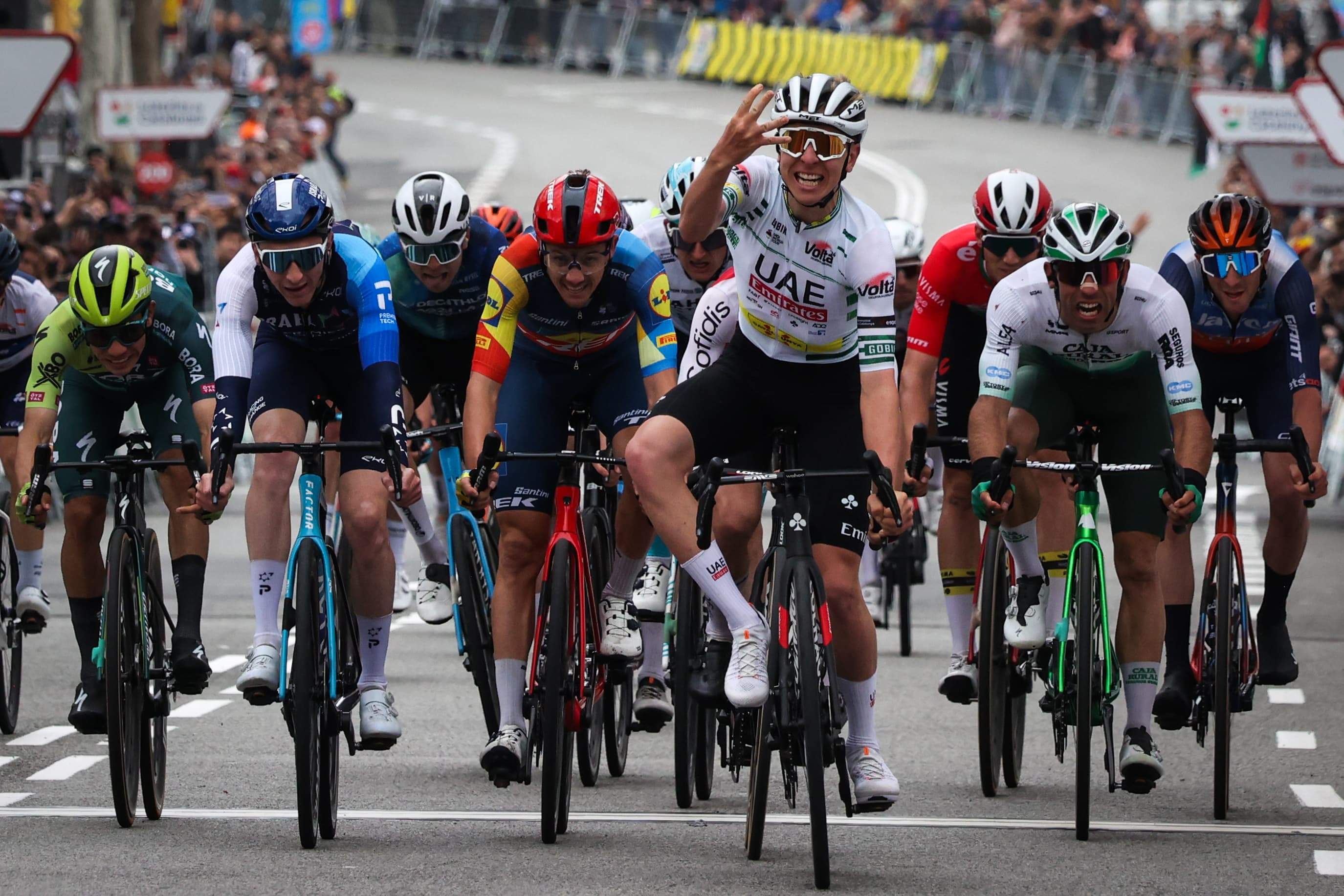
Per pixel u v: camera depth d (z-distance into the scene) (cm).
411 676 2852
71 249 4691
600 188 1816
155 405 2153
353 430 2000
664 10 13800
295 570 1764
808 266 1725
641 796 2066
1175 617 2112
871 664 1738
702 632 1992
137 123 5791
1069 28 11819
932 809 1986
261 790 2044
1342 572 4038
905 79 12562
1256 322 2158
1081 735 1828
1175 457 1814
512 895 1591
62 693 2708
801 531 1672
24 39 3928
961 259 2214
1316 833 1859
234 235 5038
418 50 14875
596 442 2066
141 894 1584
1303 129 5481
